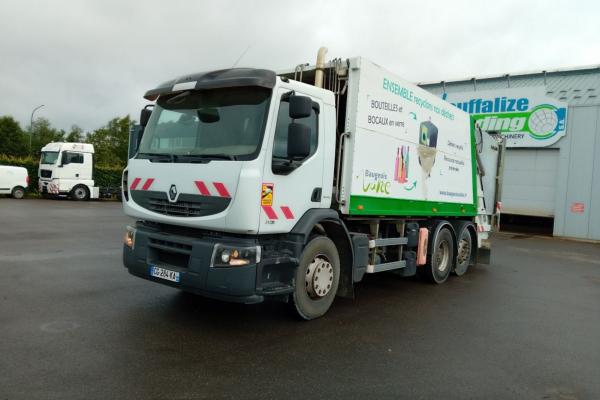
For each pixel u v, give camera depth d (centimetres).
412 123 735
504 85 2244
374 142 642
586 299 809
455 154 893
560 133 2080
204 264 484
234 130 507
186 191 511
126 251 566
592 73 2033
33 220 1533
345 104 621
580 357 502
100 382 372
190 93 557
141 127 617
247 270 477
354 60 605
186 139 540
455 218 963
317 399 367
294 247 526
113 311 562
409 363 455
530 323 627
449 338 542
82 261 862
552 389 413
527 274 1048
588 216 2023
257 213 479
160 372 397
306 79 660
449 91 2388
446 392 394
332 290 591
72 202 2580
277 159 503
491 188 1109
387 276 922
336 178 608
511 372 448
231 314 577
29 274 738
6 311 542
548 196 2142
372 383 403
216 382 385
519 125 2181
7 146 6450
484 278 963
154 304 599
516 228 2427
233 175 477
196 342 475
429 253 838
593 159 2017
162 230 548
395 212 704
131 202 574
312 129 555
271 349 468
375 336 532
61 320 519
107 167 3108
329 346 488
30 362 402
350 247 607
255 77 495
